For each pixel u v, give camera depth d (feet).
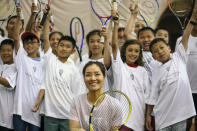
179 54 15.97
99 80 12.53
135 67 16.49
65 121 16.51
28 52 17.69
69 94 16.69
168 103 15.23
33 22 19.06
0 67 17.53
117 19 15.96
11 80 16.72
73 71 17.15
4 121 16.74
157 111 15.52
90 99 12.73
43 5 21.88
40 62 17.61
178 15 19.24
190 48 17.99
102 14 24.88
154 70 16.20
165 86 15.44
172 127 15.15
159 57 16.02
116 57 15.88
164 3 24.72
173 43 25.50
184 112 15.06
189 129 18.20
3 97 16.89
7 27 19.81
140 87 16.02
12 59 17.80
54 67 16.89
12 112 16.80
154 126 16.19
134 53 16.42
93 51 17.33
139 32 18.83
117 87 15.71
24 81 16.85
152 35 18.48
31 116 16.61
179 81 15.25
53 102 16.37
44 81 16.81
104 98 12.58
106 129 12.62
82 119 12.59
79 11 25.21
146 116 15.97
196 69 17.80
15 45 17.46
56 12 25.21
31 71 17.02
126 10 24.59
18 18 17.51
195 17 15.75
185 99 15.21
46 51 17.89
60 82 16.60
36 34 17.70
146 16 24.18
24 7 24.91
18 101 16.40
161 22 25.00
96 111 12.44
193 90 17.92
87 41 17.85
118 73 15.75
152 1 24.17
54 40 18.98
